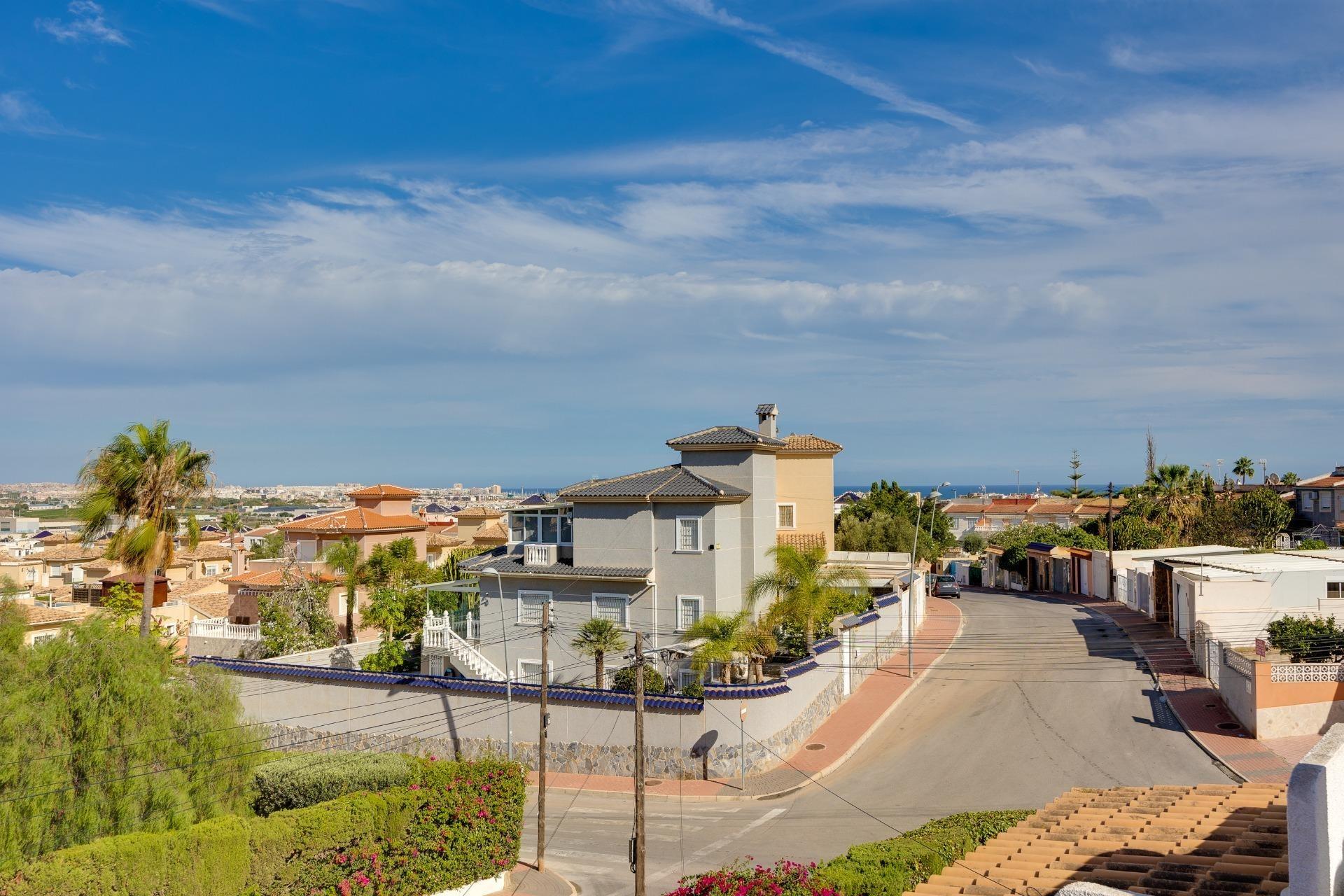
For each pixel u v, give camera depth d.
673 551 41.88
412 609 51.91
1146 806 19.34
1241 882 12.81
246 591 58.41
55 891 17.45
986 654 50.12
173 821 21.56
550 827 30.62
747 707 34.06
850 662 43.62
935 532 89.75
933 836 19.88
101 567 74.00
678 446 44.72
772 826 29.12
